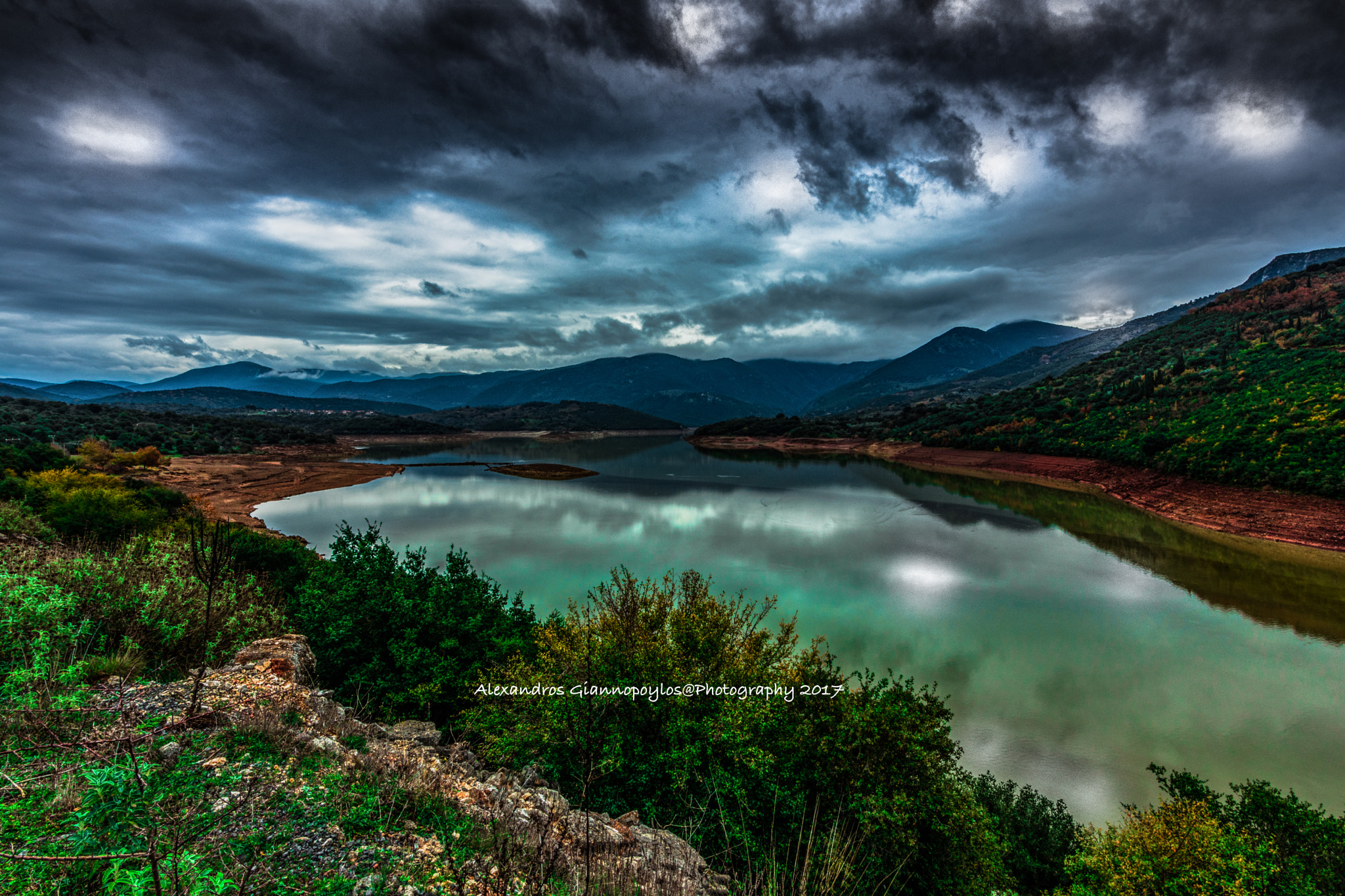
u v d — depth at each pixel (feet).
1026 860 46.83
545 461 443.32
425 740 28.94
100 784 12.17
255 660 28.58
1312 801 56.80
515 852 15.58
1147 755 63.72
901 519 196.85
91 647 24.84
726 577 127.75
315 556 79.92
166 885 10.31
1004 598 114.32
